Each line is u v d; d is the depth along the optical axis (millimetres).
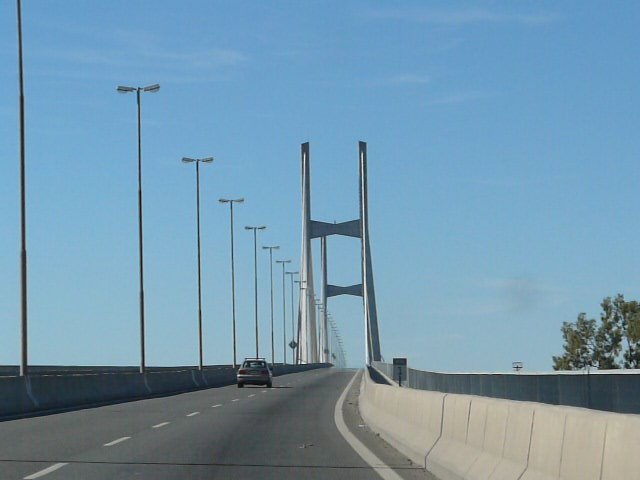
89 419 32531
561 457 10992
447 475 16219
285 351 165500
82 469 17969
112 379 50094
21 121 43094
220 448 22125
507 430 13469
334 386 69125
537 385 28344
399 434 22328
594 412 10469
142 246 63812
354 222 156375
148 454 20734
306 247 158500
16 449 21812
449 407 17594
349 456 20484
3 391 36031
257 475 17156
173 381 64312
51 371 88688
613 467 9469
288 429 27984
